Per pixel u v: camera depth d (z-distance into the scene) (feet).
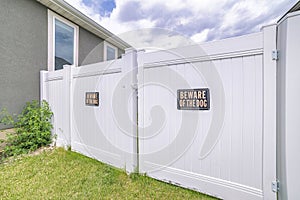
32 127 16.07
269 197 7.36
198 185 9.22
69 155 14.35
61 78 16.15
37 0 18.35
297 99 6.50
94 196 8.77
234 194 8.20
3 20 15.53
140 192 9.20
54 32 20.83
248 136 7.84
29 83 17.74
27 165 12.37
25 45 17.42
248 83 7.77
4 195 8.78
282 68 6.85
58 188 9.44
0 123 15.62
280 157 7.03
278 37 7.04
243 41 7.82
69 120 15.40
